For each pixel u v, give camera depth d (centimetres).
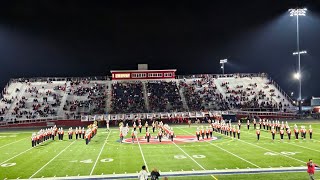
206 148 2891
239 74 7412
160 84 6956
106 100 6353
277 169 2038
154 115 5747
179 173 1997
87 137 3300
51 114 5894
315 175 1880
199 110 6059
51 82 7025
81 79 7169
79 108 6088
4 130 5169
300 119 5734
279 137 3556
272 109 6066
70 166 2258
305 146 2891
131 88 6769
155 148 2945
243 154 2562
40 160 2502
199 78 7262
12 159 2573
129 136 3956
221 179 1841
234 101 6353
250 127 4744
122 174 2008
